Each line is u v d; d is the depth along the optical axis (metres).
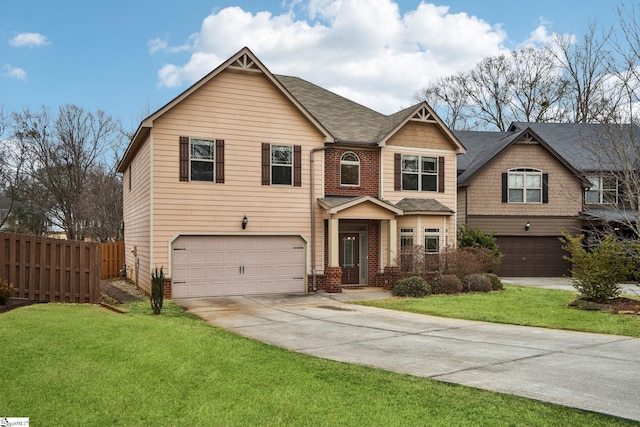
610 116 18.80
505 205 25.48
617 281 14.60
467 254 18.80
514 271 25.56
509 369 7.35
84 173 38.44
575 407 5.57
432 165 20.81
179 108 16.38
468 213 25.25
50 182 38.19
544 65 42.34
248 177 17.23
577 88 34.78
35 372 6.19
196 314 13.25
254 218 17.31
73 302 12.95
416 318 12.63
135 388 5.90
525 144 25.69
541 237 25.67
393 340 9.70
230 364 7.14
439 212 19.58
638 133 19.92
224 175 16.89
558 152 26.81
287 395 5.81
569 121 39.56
